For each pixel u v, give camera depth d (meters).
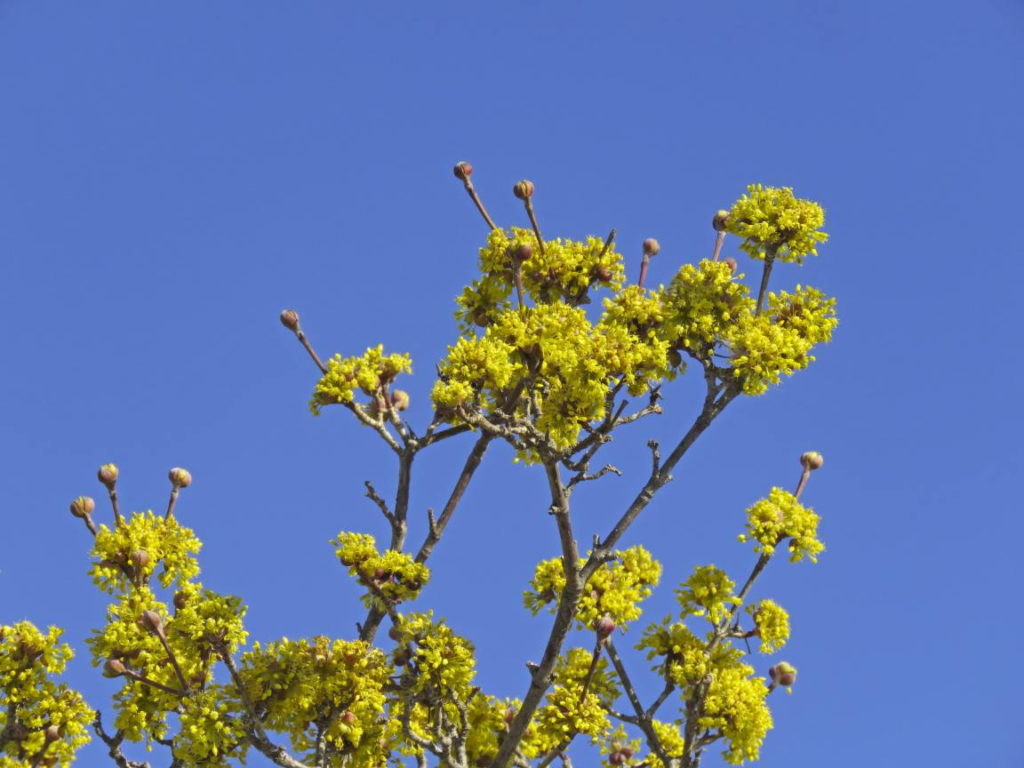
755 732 11.37
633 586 12.35
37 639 11.52
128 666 11.59
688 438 11.51
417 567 11.69
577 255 13.35
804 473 12.28
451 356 11.35
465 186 13.19
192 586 11.74
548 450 10.97
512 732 11.46
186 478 12.66
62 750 11.35
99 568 11.95
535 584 12.33
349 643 11.62
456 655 11.57
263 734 10.84
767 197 11.89
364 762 11.80
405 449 12.91
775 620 12.05
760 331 11.39
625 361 11.03
